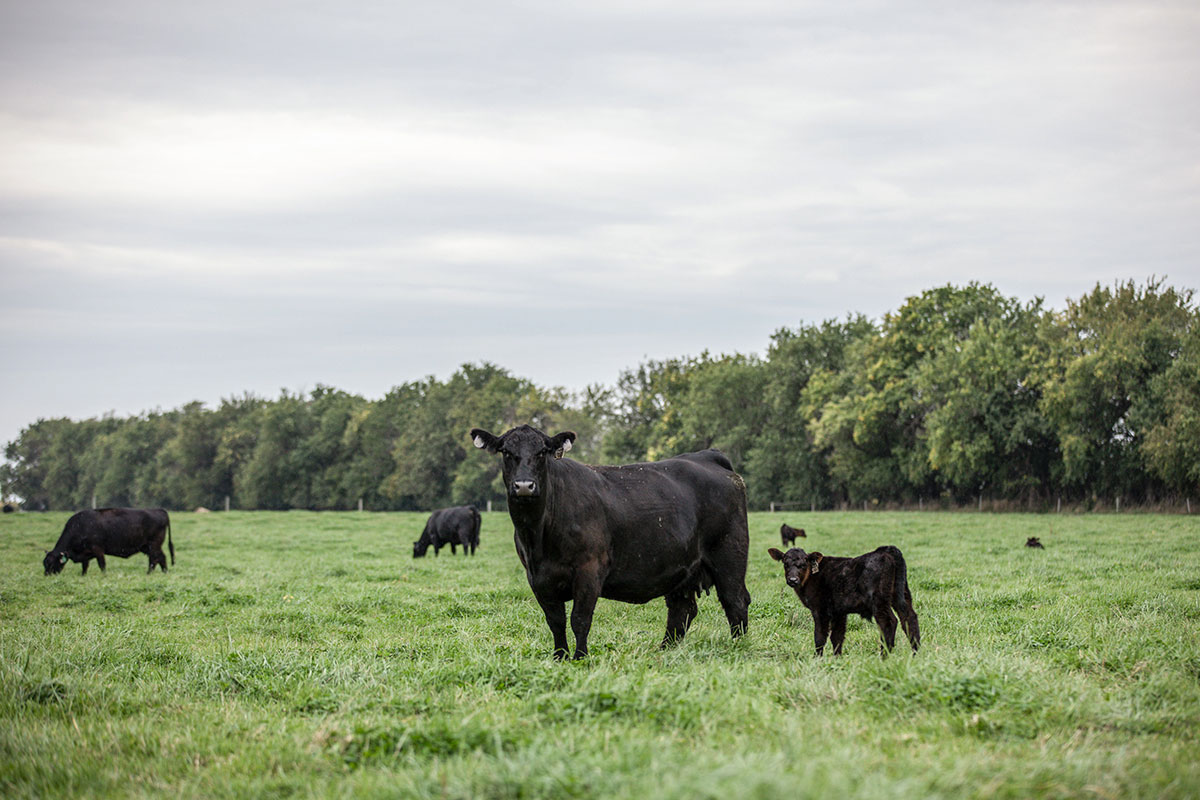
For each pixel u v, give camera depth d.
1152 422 49.78
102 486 137.38
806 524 38.09
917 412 65.06
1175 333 51.72
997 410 57.03
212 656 10.09
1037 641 10.30
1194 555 20.84
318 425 121.69
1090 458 54.06
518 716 6.77
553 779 5.04
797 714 6.75
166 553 28.31
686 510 11.19
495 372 115.44
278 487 118.56
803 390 75.12
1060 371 55.31
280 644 11.66
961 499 64.69
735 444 81.38
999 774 5.18
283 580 19.72
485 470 100.50
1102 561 19.73
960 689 7.11
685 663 9.05
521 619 13.65
